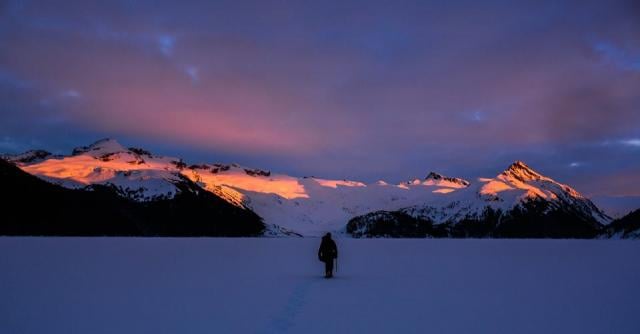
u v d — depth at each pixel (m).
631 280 31.62
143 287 26.52
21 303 20.78
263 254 63.66
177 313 18.77
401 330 15.91
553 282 30.41
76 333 15.19
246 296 23.61
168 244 90.62
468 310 19.81
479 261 51.44
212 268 39.50
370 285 28.67
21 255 49.16
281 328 16.11
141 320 17.31
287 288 26.95
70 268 36.44
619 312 19.44
